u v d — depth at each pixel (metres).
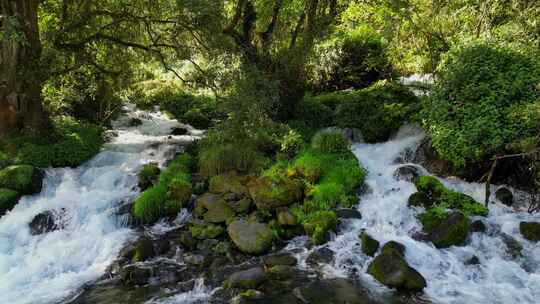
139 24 12.93
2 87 11.27
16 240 8.31
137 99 19.06
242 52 12.23
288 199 8.65
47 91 13.62
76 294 6.53
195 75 16.28
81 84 14.49
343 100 13.86
